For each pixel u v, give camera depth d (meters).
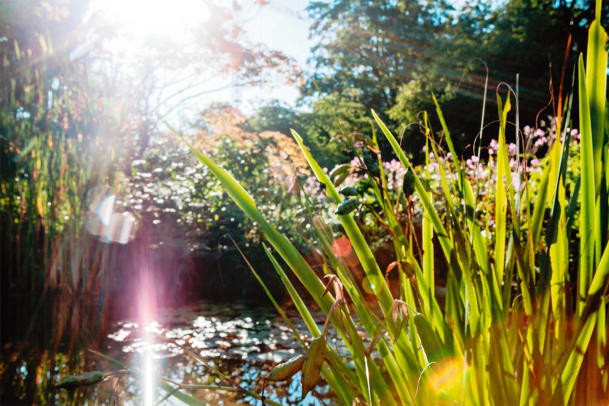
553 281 0.71
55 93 4.69
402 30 25.58
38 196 4.44
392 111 23.53
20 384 2.11
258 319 3.94
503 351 0.70
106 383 2.12
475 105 19.59
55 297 4.19
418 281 0.81
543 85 14.41
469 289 0.72
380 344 0.80
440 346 0.71
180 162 8.09
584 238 0.66
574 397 0.66
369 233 4.64
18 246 4.33
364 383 0.78
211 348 2.92
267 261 5.58
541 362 0.66
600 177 0.67
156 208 6.39
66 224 4.45
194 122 9.55
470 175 3.30
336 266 0.82
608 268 0.60
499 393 0.68
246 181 7.34
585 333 0.63
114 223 4.99
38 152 4.48
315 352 0.60
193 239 6.33
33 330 3.20
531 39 19.81
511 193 0.70
